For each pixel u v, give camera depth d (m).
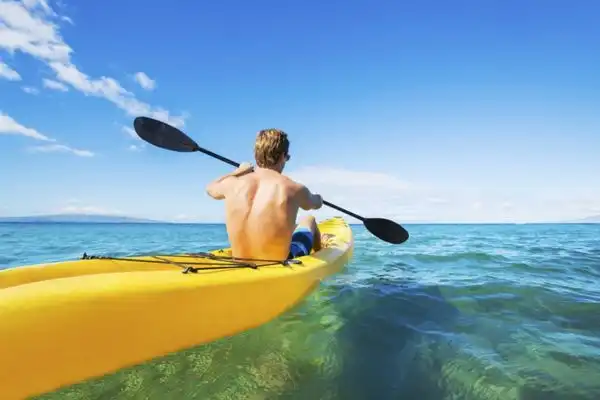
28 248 8.98
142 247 9.51
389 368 1.83
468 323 2.48
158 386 1.61
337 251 3.77
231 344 1.96
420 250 7.01
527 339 2.19
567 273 4.36
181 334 1.77
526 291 3.33
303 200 2.62
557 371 1.78
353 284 3.56
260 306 2.15
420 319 2.56
